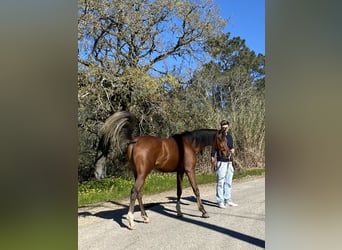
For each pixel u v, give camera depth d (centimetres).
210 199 777
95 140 1156
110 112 1122
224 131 631
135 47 1172
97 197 837
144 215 550
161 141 564
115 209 675
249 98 1462
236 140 1373
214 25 1330
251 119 1392
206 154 1286
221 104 1490
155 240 441
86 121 1126
